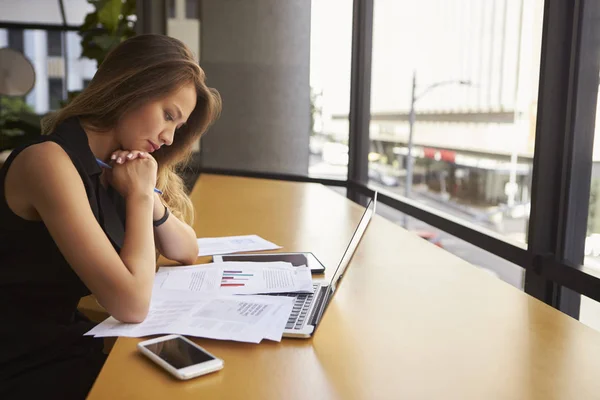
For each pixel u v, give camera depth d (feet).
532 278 6.59
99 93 4.07
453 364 3.07
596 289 5.49
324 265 5.11
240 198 9.01
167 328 3.43
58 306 3.82
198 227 6.76
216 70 14.73
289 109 14.39
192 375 2.83
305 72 14.17
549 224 6.44
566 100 6.19
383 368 3.00
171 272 4.72
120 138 4.19
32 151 3.63
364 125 13.19
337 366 3.02
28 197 3.58
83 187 3.71
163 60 4.06
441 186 29.71
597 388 2.82
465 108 27.07
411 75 27.94
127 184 4.13
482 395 2.72
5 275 3.64
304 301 3.99
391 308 3.98
